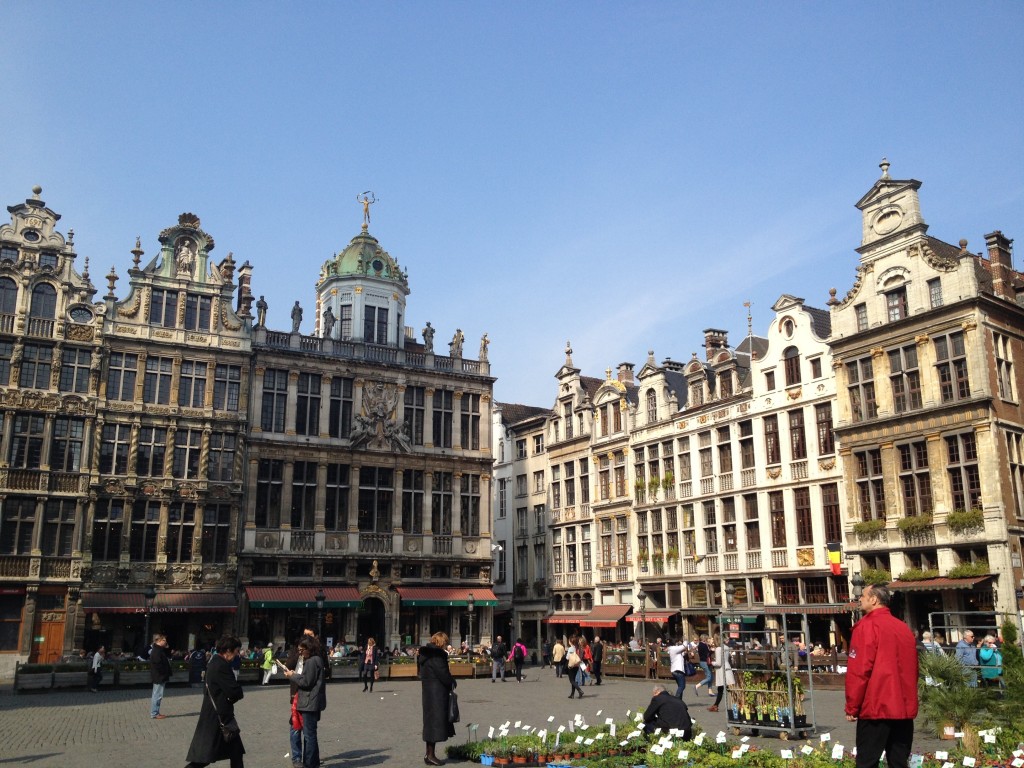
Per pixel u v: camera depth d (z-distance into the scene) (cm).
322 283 5800
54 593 4291
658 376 5162
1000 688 1802
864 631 874
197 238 4962
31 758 1644
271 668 3525
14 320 4412
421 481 5378
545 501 6106
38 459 4362
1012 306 3641
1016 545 3375
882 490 3797
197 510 4662
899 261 3831
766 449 4394
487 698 2938
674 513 4962
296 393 5088
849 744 1762
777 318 4391
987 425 3431
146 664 3422
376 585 5044
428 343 5616
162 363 4750
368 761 1593
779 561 4241
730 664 2319
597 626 5209
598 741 1545
